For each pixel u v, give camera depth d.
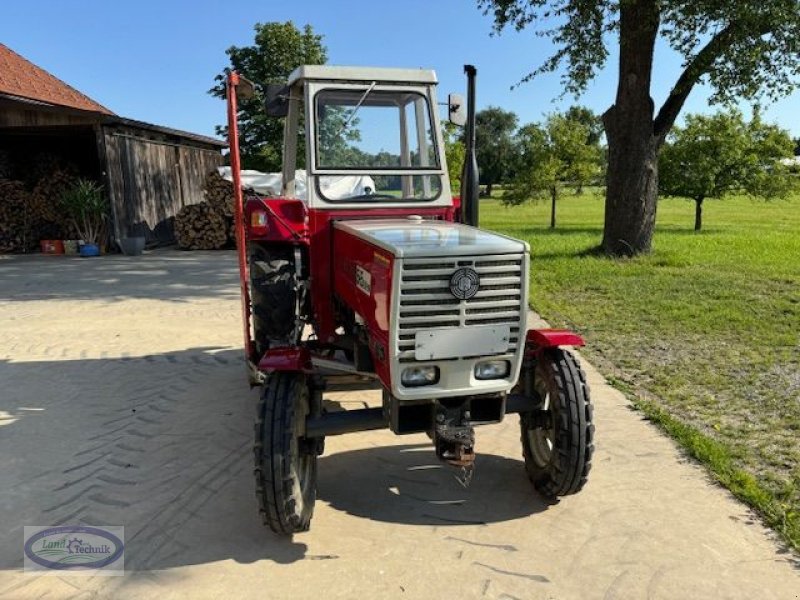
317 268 4.25
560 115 21.50
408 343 3.08
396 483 4.17
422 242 3.18
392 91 4.46
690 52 11.60
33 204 15.79
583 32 12.25
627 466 4.32
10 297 9.93
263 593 3.06
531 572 3.22
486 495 4.00
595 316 8.30
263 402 3.29
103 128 14.77
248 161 25.34
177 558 3.33
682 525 3.62
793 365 6.21
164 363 6.57
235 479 4.16
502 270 3.15
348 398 5.64
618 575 3.19
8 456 4.48
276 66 25.55
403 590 3.09
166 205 18.06
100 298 9.85
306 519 3.43
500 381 3.28
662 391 5.64
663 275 10.84
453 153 19.75
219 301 9.63
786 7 10.27
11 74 18.08
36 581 3.15
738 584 3.11
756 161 17.89
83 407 5.39
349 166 4.39
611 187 12.79
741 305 8.60
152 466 4.34
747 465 4.28
